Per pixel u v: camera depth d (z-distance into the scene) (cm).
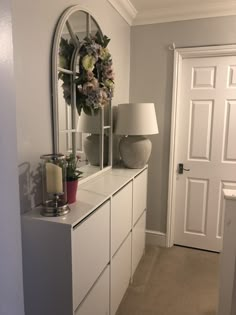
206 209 280
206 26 248
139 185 233
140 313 191
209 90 261
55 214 126
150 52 269
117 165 250
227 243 142
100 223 149
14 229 83
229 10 238
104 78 189
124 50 259
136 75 277
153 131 228
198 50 252
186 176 282
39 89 134
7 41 75
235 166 263
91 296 143
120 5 231
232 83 253
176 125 272
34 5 127
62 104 154
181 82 268
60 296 124
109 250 166
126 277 210
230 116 258
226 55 250
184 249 286
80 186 178
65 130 158
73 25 159
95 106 179
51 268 123
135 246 232
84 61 167
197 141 272
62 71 151
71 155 152
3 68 74
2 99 75
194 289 218
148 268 248
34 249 124
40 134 138
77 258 124
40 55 133
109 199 161
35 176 136
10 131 78
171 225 288
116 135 255
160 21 260
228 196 138
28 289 129
